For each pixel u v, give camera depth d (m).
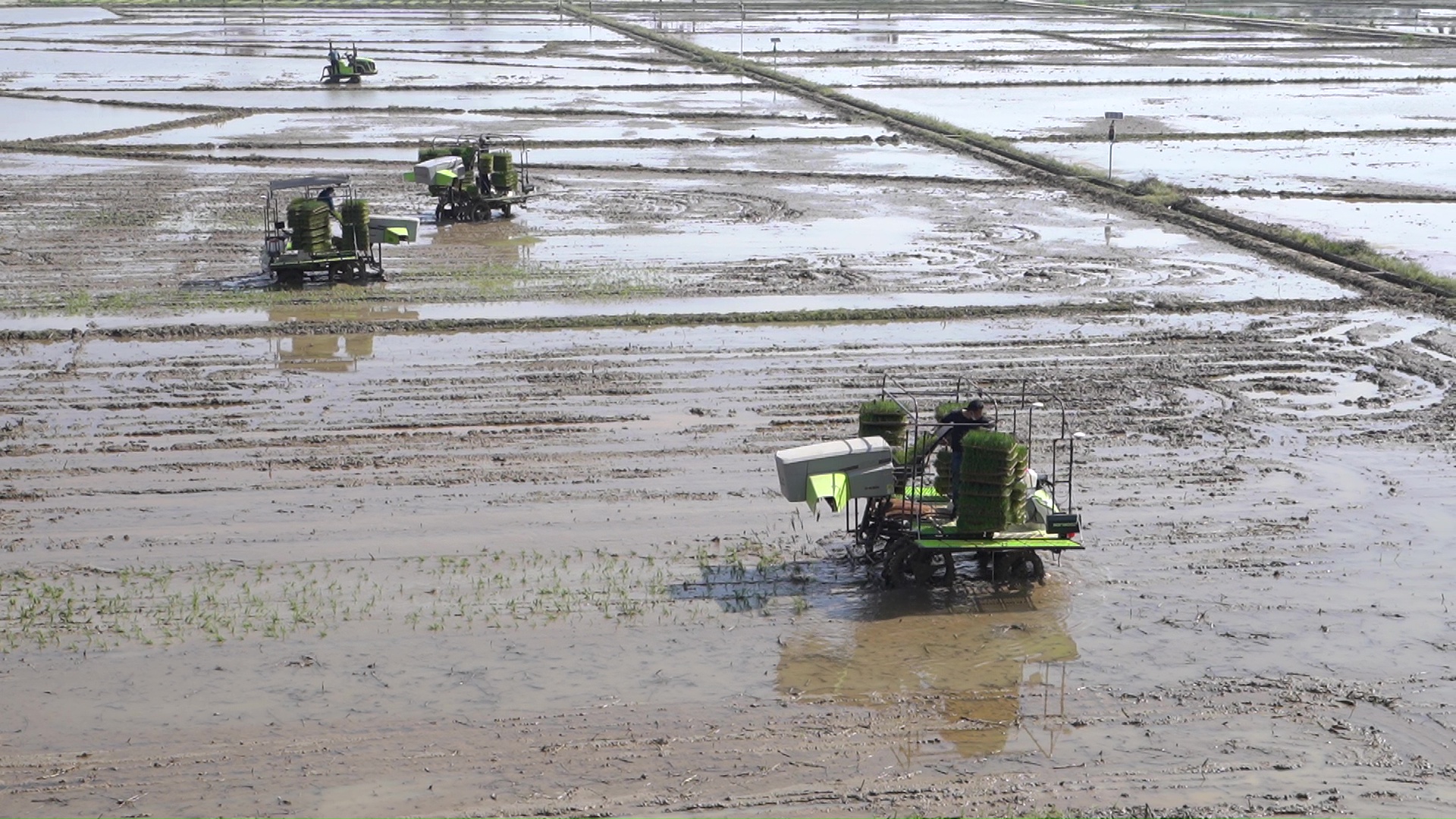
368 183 97.69
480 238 79.75
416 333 58.84
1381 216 86.38
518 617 33.06
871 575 35.50
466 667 30.69
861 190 96.56
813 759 27.28
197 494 40.38
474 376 52.31
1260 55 196.00
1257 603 34.09
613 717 28.72
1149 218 86.44
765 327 60.38
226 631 32.22
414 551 36.66
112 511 39.03
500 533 37.84
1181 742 28.03
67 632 32.09
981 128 126.75
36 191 93.12
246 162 106.31
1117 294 66.38
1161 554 36.88
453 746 27.56
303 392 50.09
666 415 47.81
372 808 25.47
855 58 192.50
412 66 186.38
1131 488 41.31
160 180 98.38
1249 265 73.50
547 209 88.94
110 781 26.27
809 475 34.53
